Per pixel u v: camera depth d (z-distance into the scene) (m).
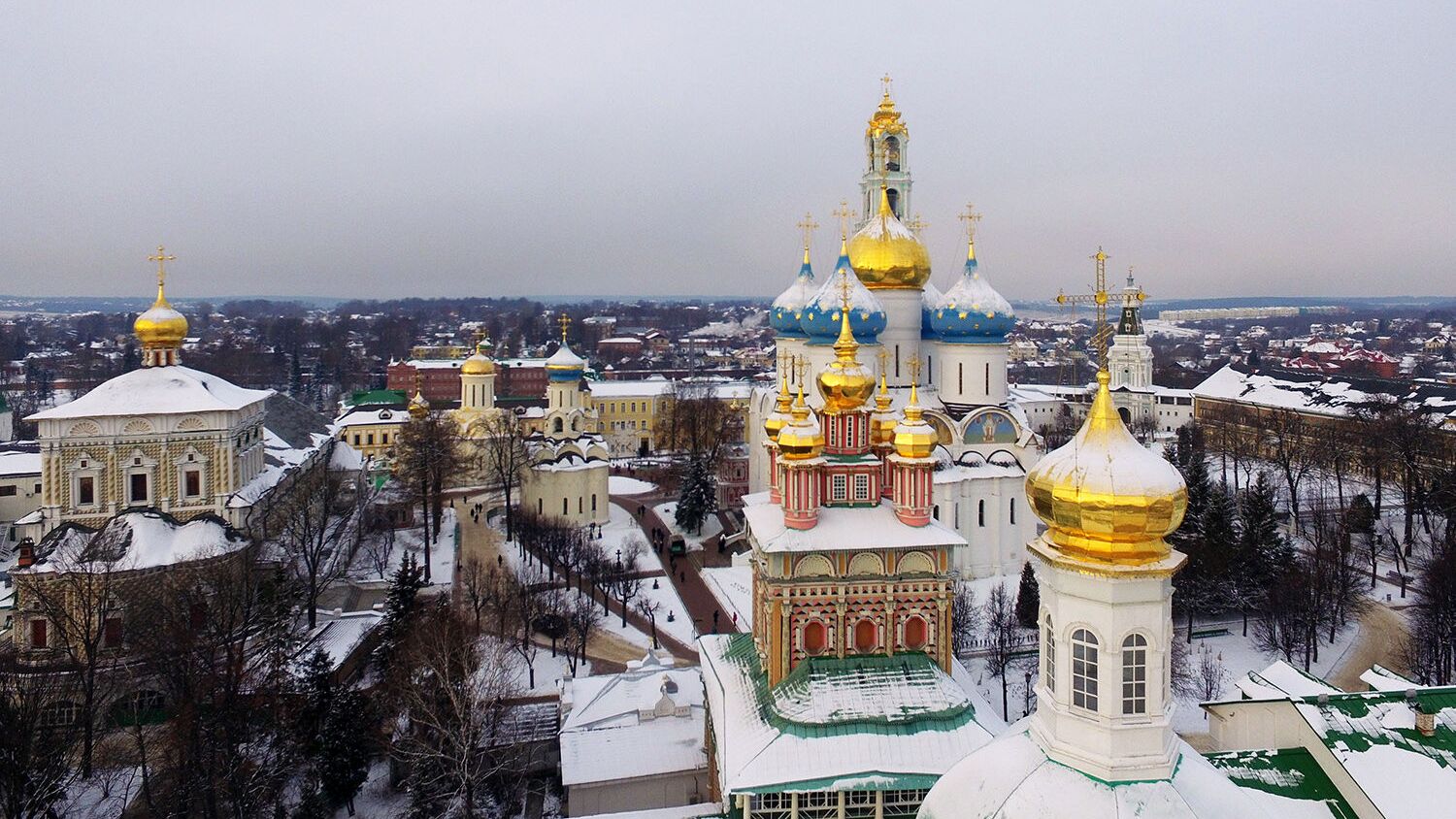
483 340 168.75
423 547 122.56
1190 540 99.38
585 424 156.50
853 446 51.88
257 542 90.19
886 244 107.88
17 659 71.81
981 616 89.69
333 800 62.22
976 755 30.08
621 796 57.62
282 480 111.00
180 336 100.38
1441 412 166.00
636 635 94.06
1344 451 148.75
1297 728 43.09
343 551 114.19
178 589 76.88
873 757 42.88
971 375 107.56
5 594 89.75
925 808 29.91
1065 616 27.64
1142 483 25.64
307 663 69.94
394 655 73.56
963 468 103.44
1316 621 87.56
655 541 129.25
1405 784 38.25
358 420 184.75
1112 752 26.81
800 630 48.31
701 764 58.44
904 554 48.50
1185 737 69.69
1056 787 26.83
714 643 59.81
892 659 48.28
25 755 56.53
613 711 63.75
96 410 91.06
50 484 89.94
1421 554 118.38
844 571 48.28
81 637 72.69
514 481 154.12
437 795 59.69
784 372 107.12
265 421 129.62
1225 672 82.06
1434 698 43.38
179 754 62.00
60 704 68.38
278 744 64.38
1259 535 96.75
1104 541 26.27
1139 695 27.09
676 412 197.38
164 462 92.75
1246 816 26.59
